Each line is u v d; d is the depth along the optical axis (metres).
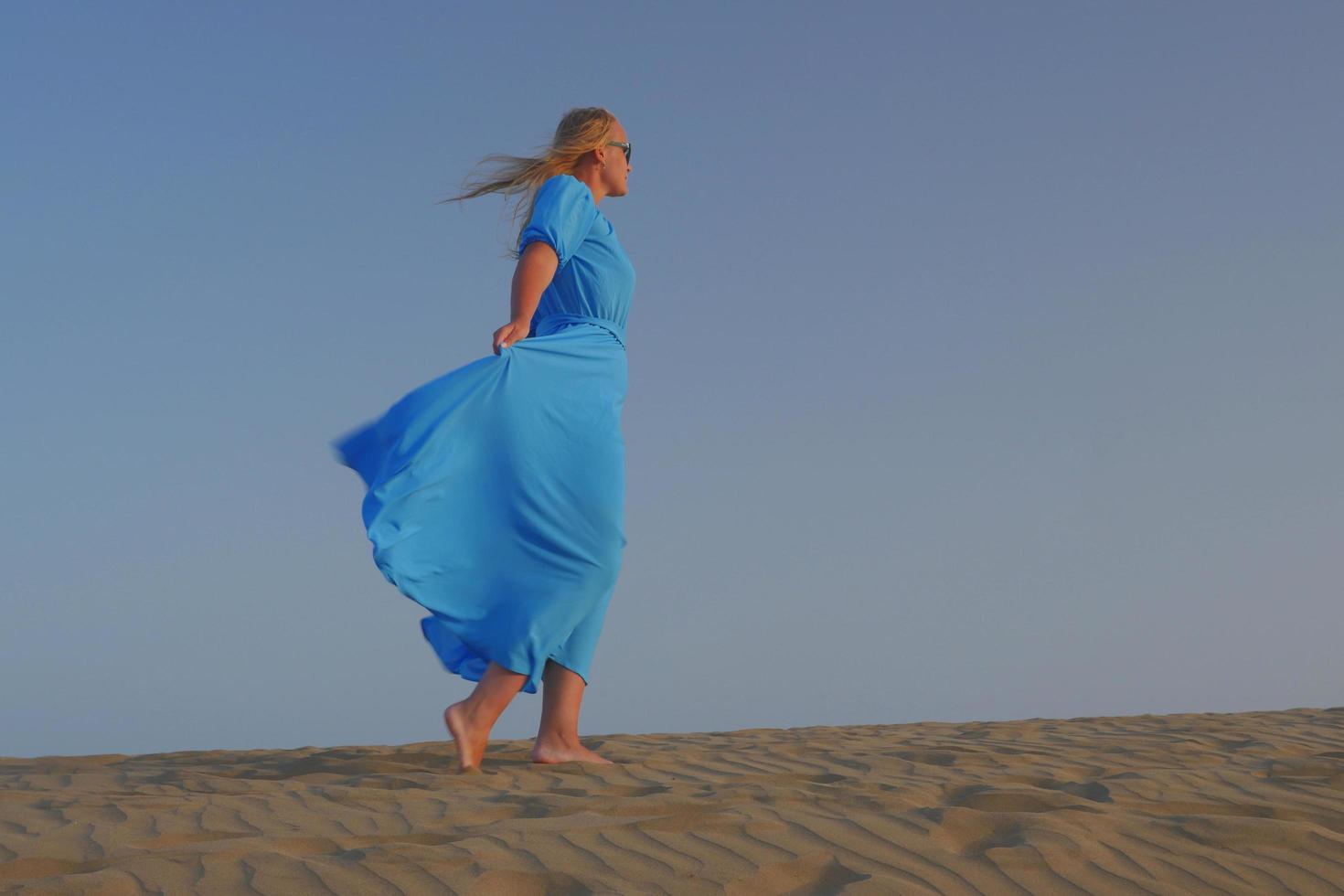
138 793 3.62
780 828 2.84
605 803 3.21
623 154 4.93
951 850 2.68
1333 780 3.81
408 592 4.16
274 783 3.92
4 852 2.64
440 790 3.65
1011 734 6.14
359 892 2.30
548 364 4.45
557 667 4.46
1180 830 2.83
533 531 4.31
